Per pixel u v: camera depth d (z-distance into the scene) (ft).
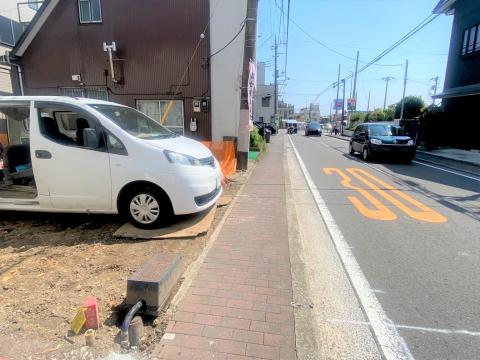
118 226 17.01
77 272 12.22
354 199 24.29
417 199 24.36
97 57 44.52
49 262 13.02
